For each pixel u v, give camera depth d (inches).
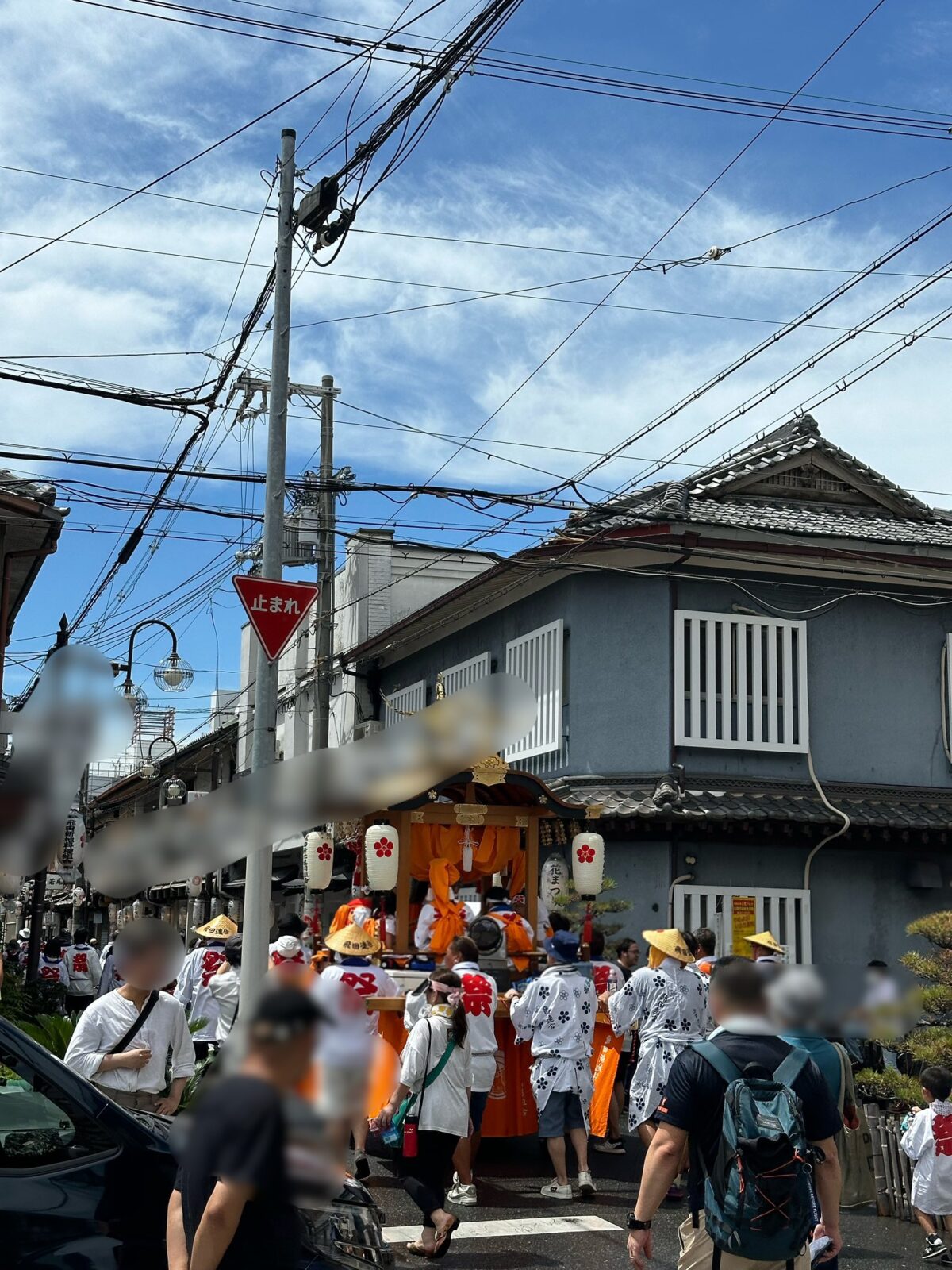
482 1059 352.5
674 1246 305.1
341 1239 176.1
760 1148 159.0
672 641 679.1
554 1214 335.0
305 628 1103.0
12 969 527.5
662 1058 349.4
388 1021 400.5
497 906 458.0
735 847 668.7
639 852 663.1
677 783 653.3
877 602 723.4
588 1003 365.1
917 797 702.5
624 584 697.6
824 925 676.7
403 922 456.4
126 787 1125.7
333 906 843.4
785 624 695.7
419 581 1058.1
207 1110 131.0
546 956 458.0
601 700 692.7
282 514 445.4
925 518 772.0
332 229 441.1
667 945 354.9
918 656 726.5
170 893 1254.3
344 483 508.7
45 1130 173.2
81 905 1318.9
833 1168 181.5
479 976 358.3
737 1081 165.5
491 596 786.8
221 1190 128.0
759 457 756.6
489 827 476.7
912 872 690.8
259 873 407.2
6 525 568.1
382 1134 299.7
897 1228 339.6
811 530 677.9
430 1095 293.0
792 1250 159.5
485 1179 379.9
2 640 578.2
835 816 651.5
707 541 662.5
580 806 473.1
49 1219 157.4
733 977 177.3
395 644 935.0
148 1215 162.4
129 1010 239.6
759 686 685.3
